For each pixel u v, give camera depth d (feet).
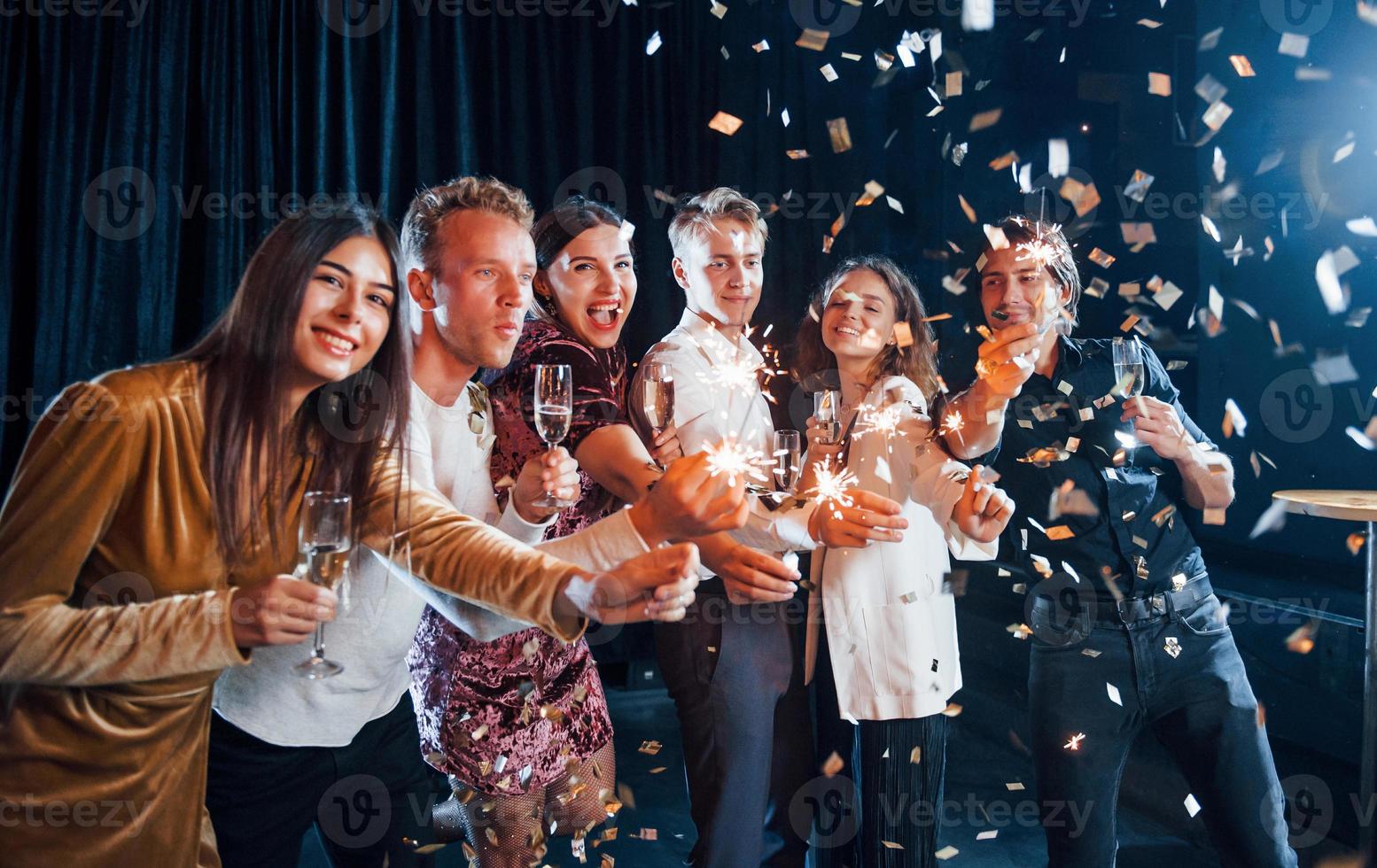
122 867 4.21
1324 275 8.50
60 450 4.01
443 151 14.44
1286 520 14.51
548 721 6.45
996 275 7.46
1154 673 7.12
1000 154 15.03
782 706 7.56
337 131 13.97
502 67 14.62
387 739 5.80
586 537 4.65
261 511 4.53
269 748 5.13
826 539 6.33
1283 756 10.67
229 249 13.67
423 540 4.64
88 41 13.15
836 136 8.84
